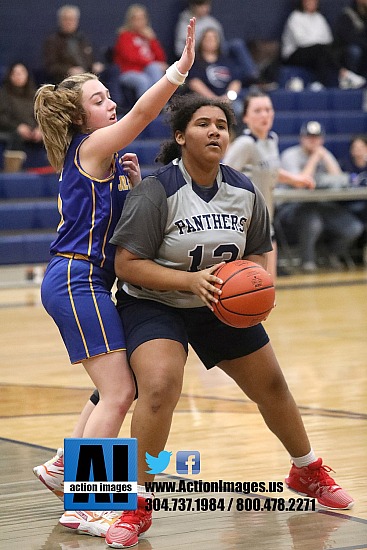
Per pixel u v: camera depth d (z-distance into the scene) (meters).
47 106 5.23
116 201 5.24
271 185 10.08
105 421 5.01
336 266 19.47
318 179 17.95
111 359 5.06
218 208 5.15
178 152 5.43
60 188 5.23
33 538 5.03
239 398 8.54
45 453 6.75
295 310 14.17
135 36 20.66
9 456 6.70
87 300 5.09
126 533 4.86
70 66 19.69
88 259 5.15
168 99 5.01
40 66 21.62
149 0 22.69
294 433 5.48
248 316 4.93
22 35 21.50
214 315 5.25
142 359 4.99
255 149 9.86
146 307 5.20
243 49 21.81
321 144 19.62
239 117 13.55
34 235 17.91
